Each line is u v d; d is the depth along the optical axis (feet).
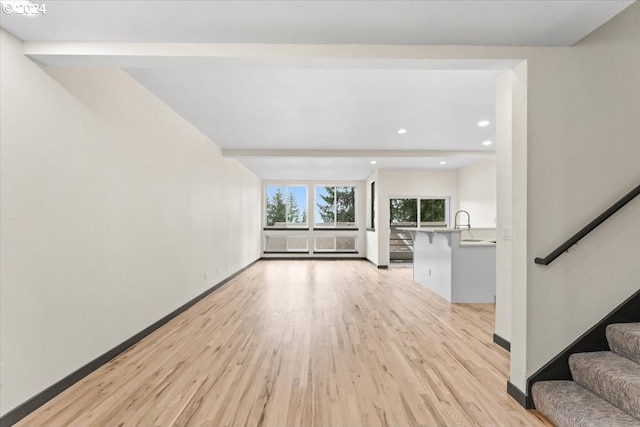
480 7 6.16
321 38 7.33
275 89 11.74
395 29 6.95
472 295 16.67
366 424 6.60
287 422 6.66
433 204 30.66
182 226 14.94
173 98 12.59
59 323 7.84
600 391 6.50
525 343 7.32
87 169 8.81
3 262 6.59
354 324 13.03
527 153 7.36
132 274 10.86
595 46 7.48
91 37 7.18
